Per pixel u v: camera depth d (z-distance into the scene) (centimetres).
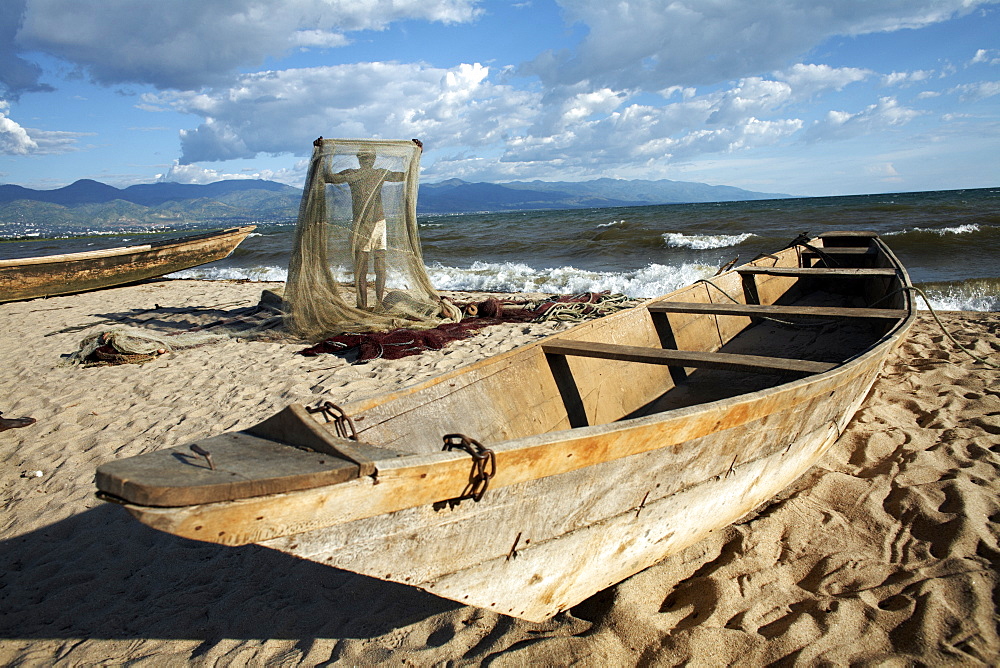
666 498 295
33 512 408
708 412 283
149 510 155
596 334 468
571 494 250
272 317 962
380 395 299
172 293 1409
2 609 314
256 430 226
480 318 954
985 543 317
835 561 320
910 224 2105
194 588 329
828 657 251
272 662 269
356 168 826
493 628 283
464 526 221
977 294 1077
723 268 767
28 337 945
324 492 178
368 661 265
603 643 263
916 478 394
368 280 866
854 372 376
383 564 205
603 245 2136
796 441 371
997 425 457
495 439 352
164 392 645
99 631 296
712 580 308
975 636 255
